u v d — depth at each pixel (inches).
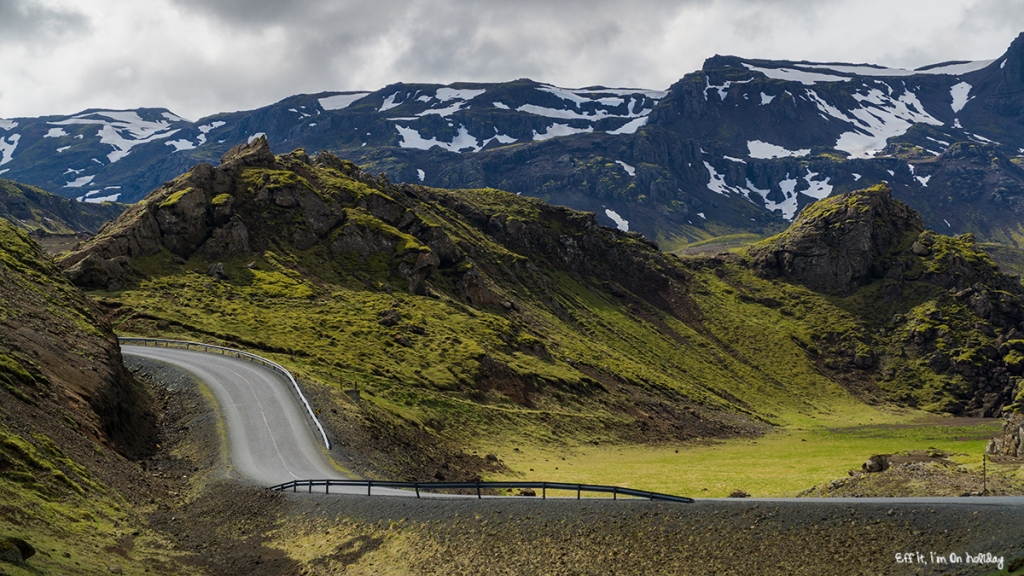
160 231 4803.2
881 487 1983.3
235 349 3533.5
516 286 6978.4
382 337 4291.3
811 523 1085.1
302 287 4800.7
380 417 2815.0
